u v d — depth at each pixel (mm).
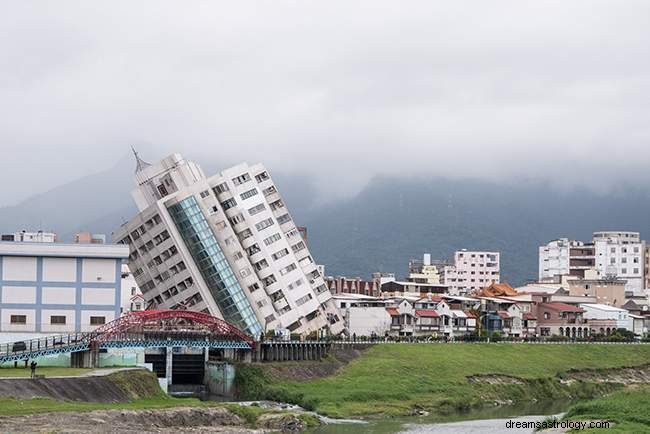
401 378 171500
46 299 163125
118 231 198500
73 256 163875
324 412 142875
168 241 193500
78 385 123188
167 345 158125
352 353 185750
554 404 171625
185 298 192750
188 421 119312
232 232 198000
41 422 100812
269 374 163375
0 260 161875
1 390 111688
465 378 177875
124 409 114188
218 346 165000
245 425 124562
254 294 196750
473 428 132000
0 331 159875
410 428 131625
